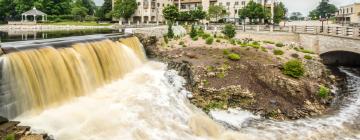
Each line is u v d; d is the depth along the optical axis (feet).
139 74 105.91
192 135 68.69
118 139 60.39
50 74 74.33
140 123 67.67
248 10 279.49
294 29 177.99
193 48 139.54
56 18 338.34
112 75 98.99
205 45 143.84
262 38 178.91
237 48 138.21
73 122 64.54
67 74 79.30
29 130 57.57
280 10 320.09
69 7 382.22
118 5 324.19
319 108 91.81
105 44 102.58
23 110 65.98
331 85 114.93
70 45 86.63
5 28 259.80
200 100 89.71
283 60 124.88
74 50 85.76
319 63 129.39
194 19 279.69
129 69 111.45
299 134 74.23
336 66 156.56
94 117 66.95
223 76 102.99
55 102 73.31
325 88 103.24
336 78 126.82
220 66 111.14
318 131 76.33
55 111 69.10
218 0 350.84
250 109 86.84
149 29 144.56
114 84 93.91
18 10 347.77
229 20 342.44
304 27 172.76
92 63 90.89
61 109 70.59
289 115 85.30
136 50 128.16
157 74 106.63
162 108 76.79
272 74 106.93
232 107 87.45
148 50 138.72
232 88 95.50
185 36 164.66
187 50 136.26
